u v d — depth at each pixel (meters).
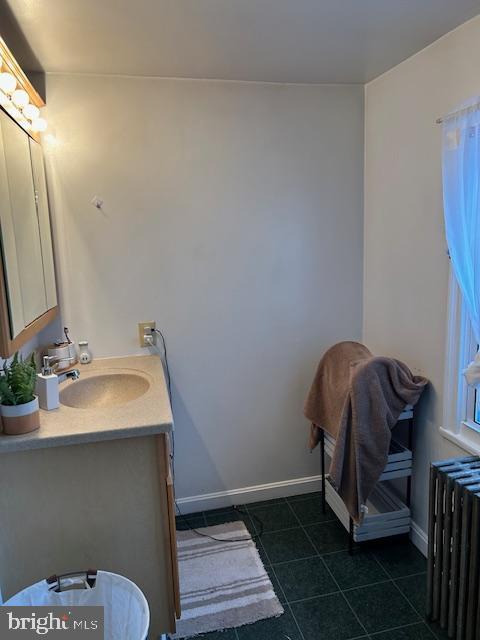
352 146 2.54
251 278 2.51
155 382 1.96
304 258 2.57
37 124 1.88
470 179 1.68
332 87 2.46
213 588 2.02
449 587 1.69
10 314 1.42
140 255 2.35
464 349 1.89
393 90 2.24
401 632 1.77
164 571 1.65
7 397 1.43
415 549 2.25
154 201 2.33
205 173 2.37
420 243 2.12
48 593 1.31
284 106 2.42
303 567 2.14
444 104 1.89
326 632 1.79
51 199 2.21
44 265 1.99
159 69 2.15
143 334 2.40
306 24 1.72
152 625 1.69
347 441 2.09
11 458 1.49
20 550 1.55
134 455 1.56
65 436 1.44
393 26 1.76
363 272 2.67
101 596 1.32
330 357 2.41
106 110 2.22
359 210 2.61
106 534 1.59
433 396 2.08
